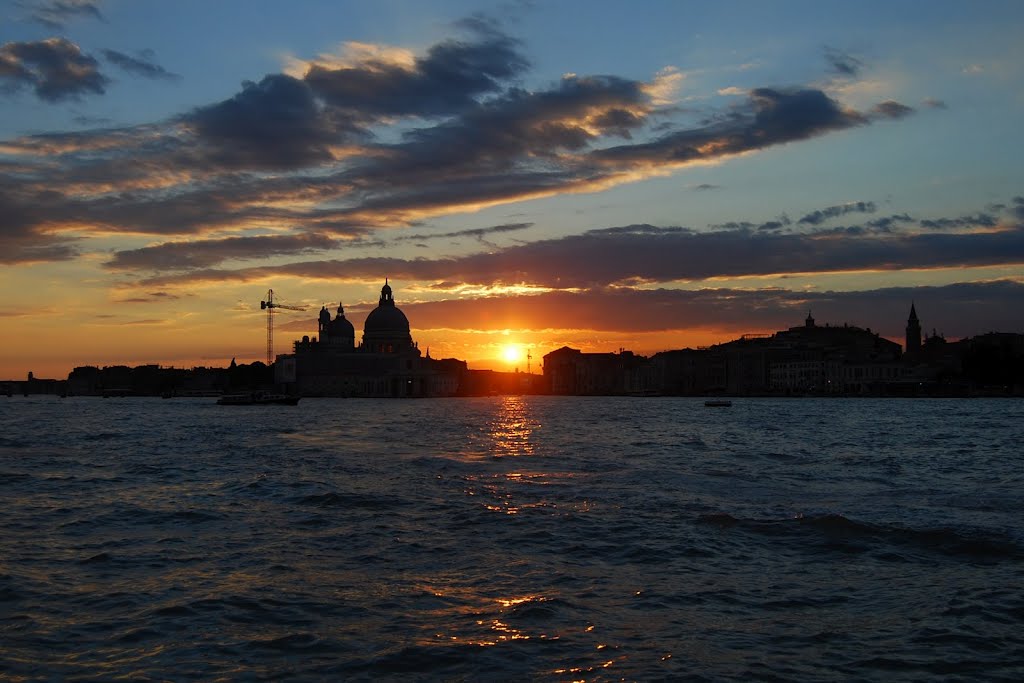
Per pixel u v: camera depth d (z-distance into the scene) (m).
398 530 42.91
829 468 73.25
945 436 125.62
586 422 184.12
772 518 44.72
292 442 115.00
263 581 32.84
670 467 73.75
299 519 46.41
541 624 27.45
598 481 62.69
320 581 32.81
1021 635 26.34
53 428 161.62
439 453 92.38
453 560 36.16
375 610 28.95
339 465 77.62
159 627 27.27
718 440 116.06
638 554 36.91
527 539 40.31
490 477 66.00
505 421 193.50
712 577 33.19
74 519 47.06
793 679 23.05
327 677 23.16
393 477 66.38
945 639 26.02
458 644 25.56
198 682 22.77
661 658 24.45
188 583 32.62
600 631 26.77
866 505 49.84
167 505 52.09
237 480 65.12
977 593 30.70
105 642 25.89
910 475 67.56
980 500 52.03
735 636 26.34
